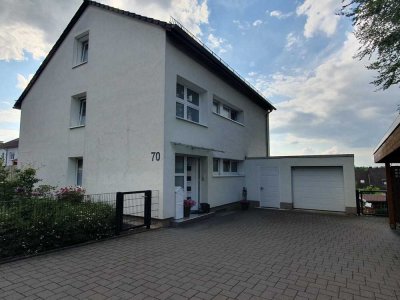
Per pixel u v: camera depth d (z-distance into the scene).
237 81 12.69
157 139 8.11
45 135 11.91
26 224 4.96
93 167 9.71
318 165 12.22
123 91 9.13
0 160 8.29
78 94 10.74
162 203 7.88
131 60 9.03
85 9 10.95
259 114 16.52
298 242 6.29
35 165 12.09
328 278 4.02
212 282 3.82
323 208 12.20
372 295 3.45
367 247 5.88
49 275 4.01
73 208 6.11
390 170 8.43
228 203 12.27
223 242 6.19
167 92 8.27
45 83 12.31
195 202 10.27
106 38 9.93
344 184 11.61
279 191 13.08
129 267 4.40
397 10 4.84
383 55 5.60
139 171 8.42
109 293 3.42
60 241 5.44
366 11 5.25
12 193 7.11
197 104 10.69
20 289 3.51
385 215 10.81
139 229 7.35
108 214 6.65
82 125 10.37
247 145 14.46
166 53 8.33
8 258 4.60
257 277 4.03
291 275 4.12
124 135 8.94
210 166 10.79
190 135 9.50
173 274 4.12
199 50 9.59
